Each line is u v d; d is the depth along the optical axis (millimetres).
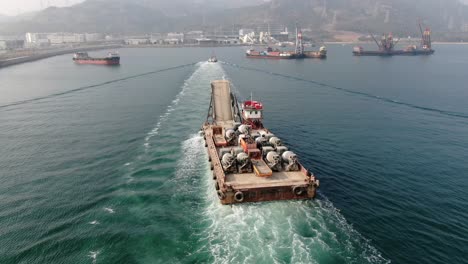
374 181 43062
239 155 38781
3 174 44344
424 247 30125
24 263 27656
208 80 122250
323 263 26453
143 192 38500
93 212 34656
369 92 111375
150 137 58406
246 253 27344
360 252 28562
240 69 173000
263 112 81500
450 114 81312
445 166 48438
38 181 42156
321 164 48531
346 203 37094
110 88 112812
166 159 48312
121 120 70062
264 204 34906
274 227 30922
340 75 154625
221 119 60125
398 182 42969
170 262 26906
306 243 28719
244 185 34875
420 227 33094
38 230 31922
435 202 38031
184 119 69750
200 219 32719
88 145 55094
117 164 46906
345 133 64625
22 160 49125
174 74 145875
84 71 168750
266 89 115000
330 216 33656
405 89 117188
